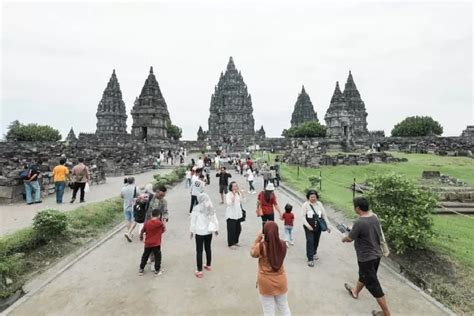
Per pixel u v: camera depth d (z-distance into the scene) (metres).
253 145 59.47
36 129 72.50
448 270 7.86
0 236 9.43
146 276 7.78
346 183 25.33
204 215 7.92
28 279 7.49
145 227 7.82
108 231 11.75
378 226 6.28
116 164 30.22
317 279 7.68
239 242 10.48
